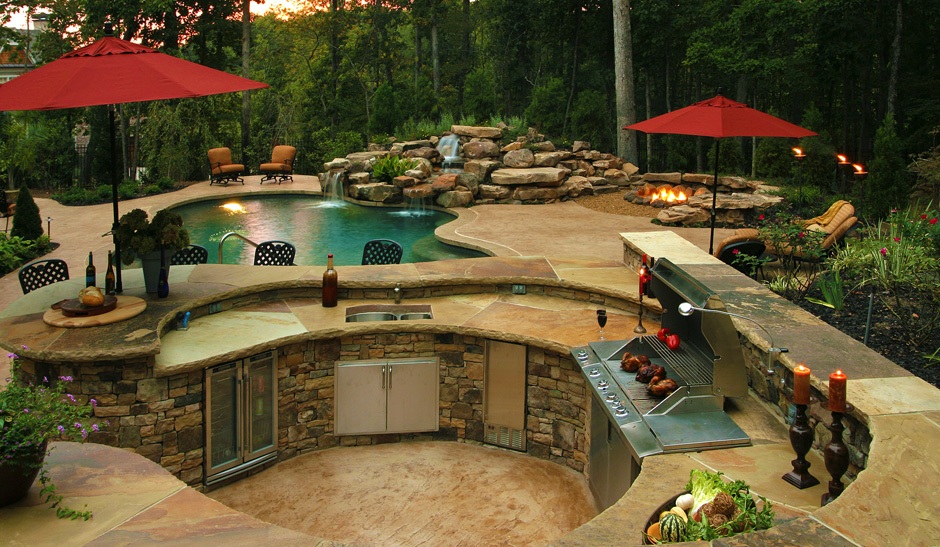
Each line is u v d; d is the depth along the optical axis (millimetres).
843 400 4281
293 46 37562
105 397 6223
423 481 6902
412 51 45312
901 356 6145
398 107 25609
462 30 40906
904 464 3881
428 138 22297
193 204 19812
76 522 3801
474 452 7508
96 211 18609
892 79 23031
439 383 7633
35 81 6453
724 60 23828
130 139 27984
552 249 13383
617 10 22094
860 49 23797
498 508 6445
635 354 6469
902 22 23031
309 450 7438
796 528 3287
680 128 9148
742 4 24234
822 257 8562
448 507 6457
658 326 7398
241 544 3656
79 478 4254
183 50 31000
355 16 37500
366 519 6242
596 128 25734
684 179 18578
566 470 7156
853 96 27156
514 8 34062
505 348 7312
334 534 6027
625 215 17172
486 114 24672
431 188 18797
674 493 4438
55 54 28344
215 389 6598
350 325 7320
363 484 6824
